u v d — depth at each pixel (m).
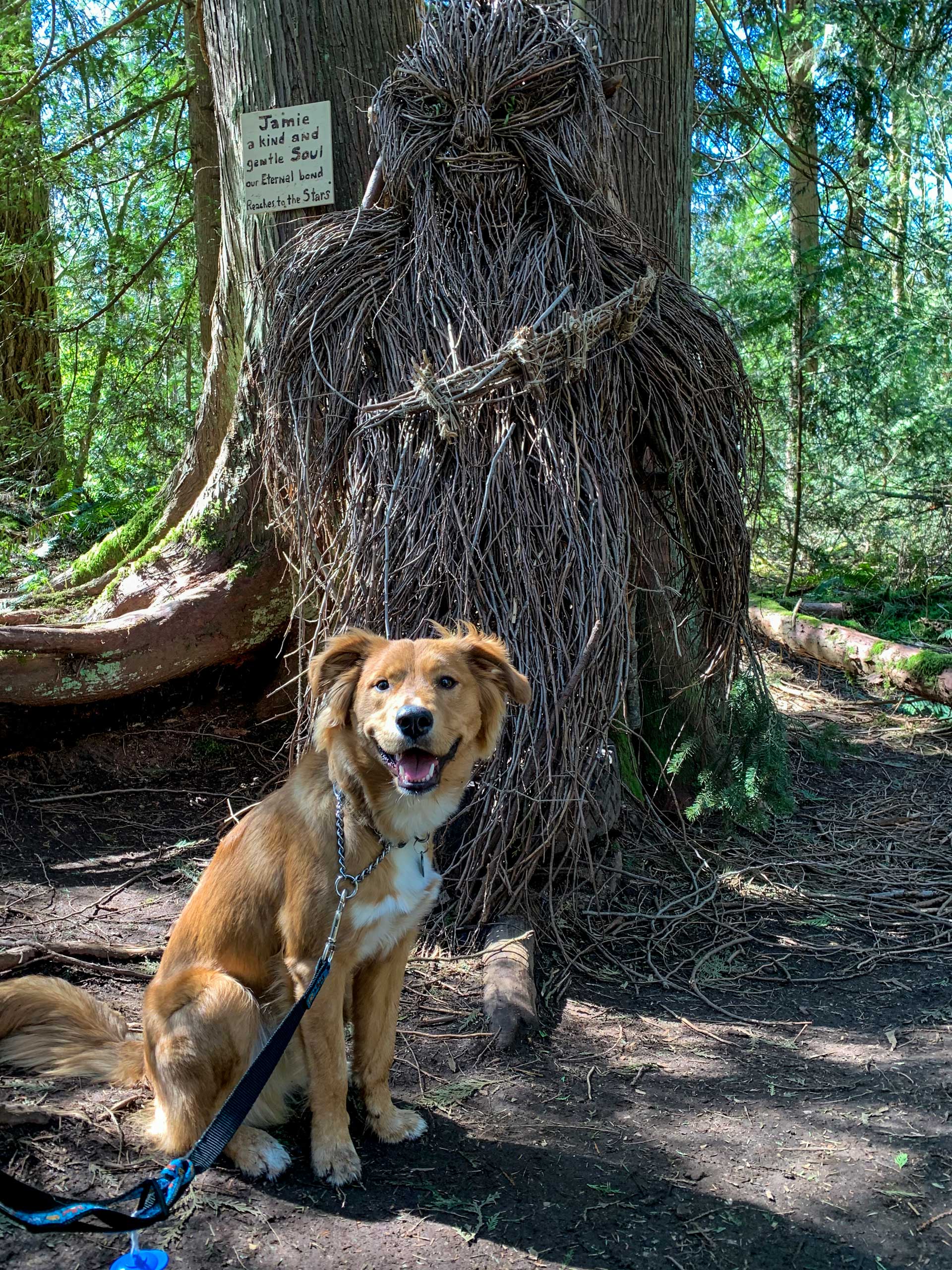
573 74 4.04
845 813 5.42
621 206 4.51
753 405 4.47
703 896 4.36
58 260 10.28
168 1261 2.16
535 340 3.56
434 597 3.75
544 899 4.04
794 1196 2.50
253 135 4.71
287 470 4.13
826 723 6.71
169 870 4.20
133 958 3.50
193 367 10.77
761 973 3.80
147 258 9.32
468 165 3.93
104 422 9.60
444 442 3.78
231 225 5.11
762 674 4.97
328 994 2.52
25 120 9.06
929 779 5.92
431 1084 2.98
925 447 9.35
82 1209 1.77
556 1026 3.34
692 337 4.17
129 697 5.02
